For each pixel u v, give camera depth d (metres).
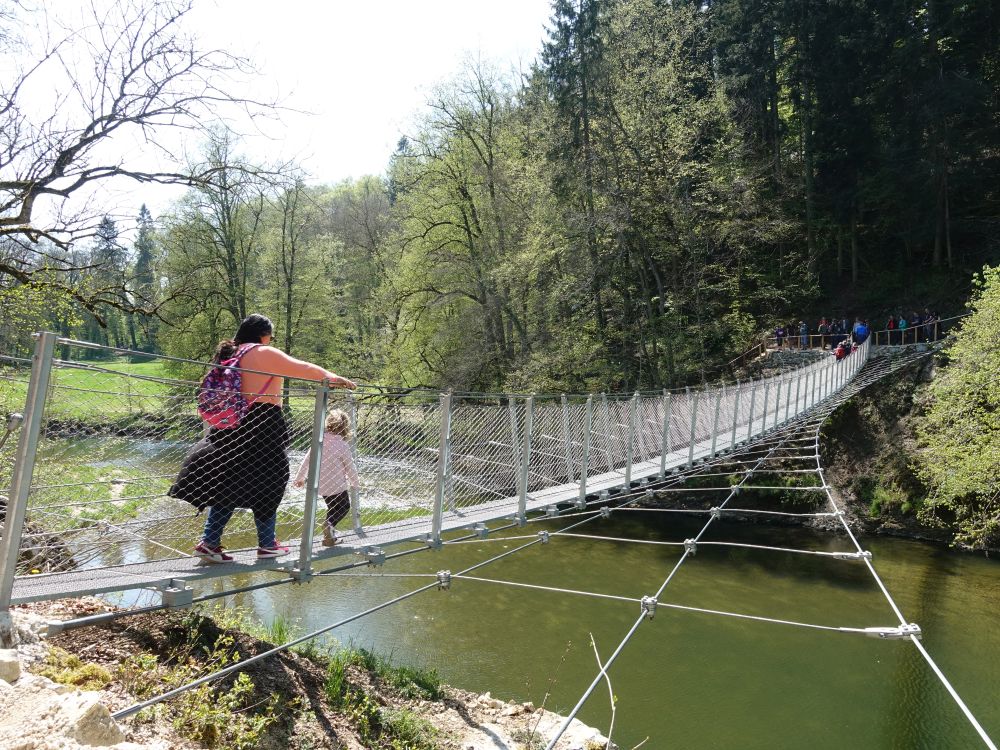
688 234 26.72
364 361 30.53
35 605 4.41
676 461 10.98
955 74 28.11
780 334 31.81
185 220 25.55
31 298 9.38
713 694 10.14
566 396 8.52
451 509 6.22
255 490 3.84
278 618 7.69
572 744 6.74
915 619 13.55
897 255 34.31
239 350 3.90
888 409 22.92
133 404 3.53
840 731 9.23
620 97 26.53
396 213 31.44
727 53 35.22
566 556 17.36
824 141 33.00
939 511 19.58
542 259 25.92
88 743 2.39
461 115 28.14
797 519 21.73
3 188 8.15
